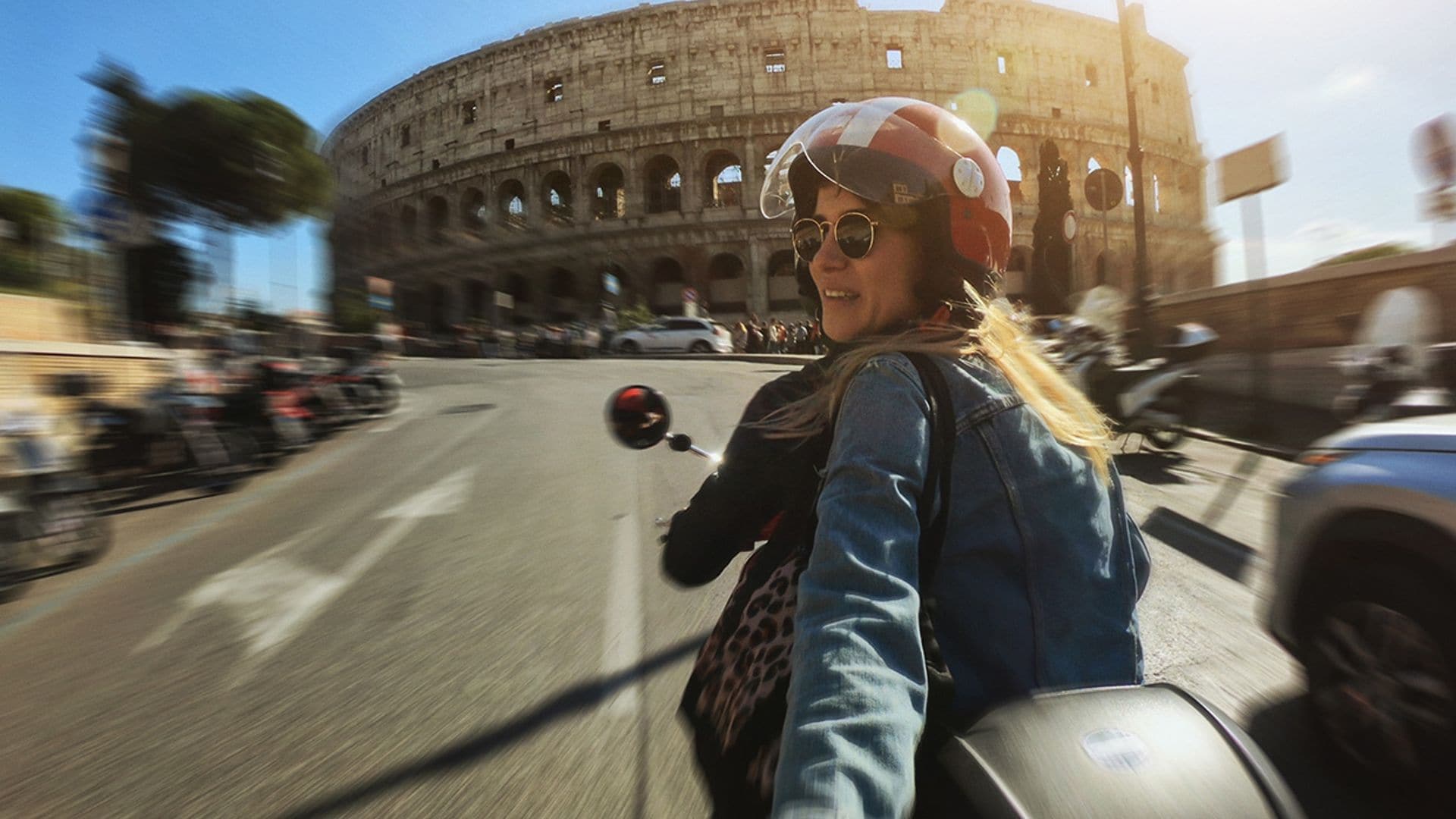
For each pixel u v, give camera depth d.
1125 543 1.09
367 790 2.48
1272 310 11.30
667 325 35.75
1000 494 0.93
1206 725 0.83
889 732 0.69
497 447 9.90
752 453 1.06
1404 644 2.24
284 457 9.62
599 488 7.22
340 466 8.98
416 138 61.34
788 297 49.38
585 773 2.55
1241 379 11.26
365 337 16.31
